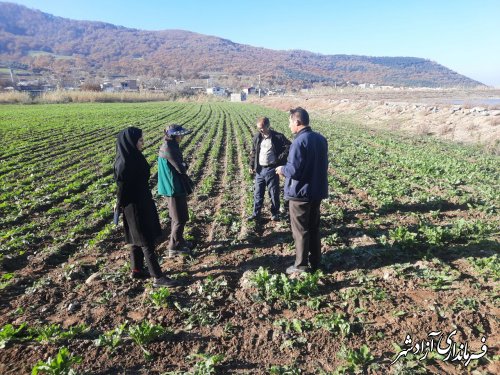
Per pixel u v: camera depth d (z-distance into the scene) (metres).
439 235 7.14
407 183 12.08
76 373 4.07
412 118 31.28
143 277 6.24
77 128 27.98
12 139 22.25
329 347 4.52
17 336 4.72
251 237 7.89
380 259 6.57
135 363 4.29
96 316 5.16
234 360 4.35
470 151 18.92
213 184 12.96
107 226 8.62
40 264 6.80
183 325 4.98
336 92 104.12
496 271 5.87
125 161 5.47
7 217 9.28
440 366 4.16
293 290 5.52
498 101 57.81
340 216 8.80
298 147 5.59
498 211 9.12
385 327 4.79
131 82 139.75
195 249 7.35
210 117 40.88
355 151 18.02
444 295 5.39
